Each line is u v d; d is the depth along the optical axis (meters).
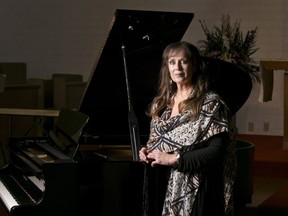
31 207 2.92
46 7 8.59
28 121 5.72
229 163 2.70
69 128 3.40
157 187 2.89
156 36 3.27
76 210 2.99
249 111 7.64
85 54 8.46
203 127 2.59
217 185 2.68
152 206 2.90
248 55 6.95
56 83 6.63
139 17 3.09
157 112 2.82
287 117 6.03
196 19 7.81
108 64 3.30
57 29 8.55
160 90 2.85
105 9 8.30
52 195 2.96
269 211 4.36
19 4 8.70
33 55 8.71
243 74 3.43
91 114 3.57
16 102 5.87
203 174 2.63
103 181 3.02
